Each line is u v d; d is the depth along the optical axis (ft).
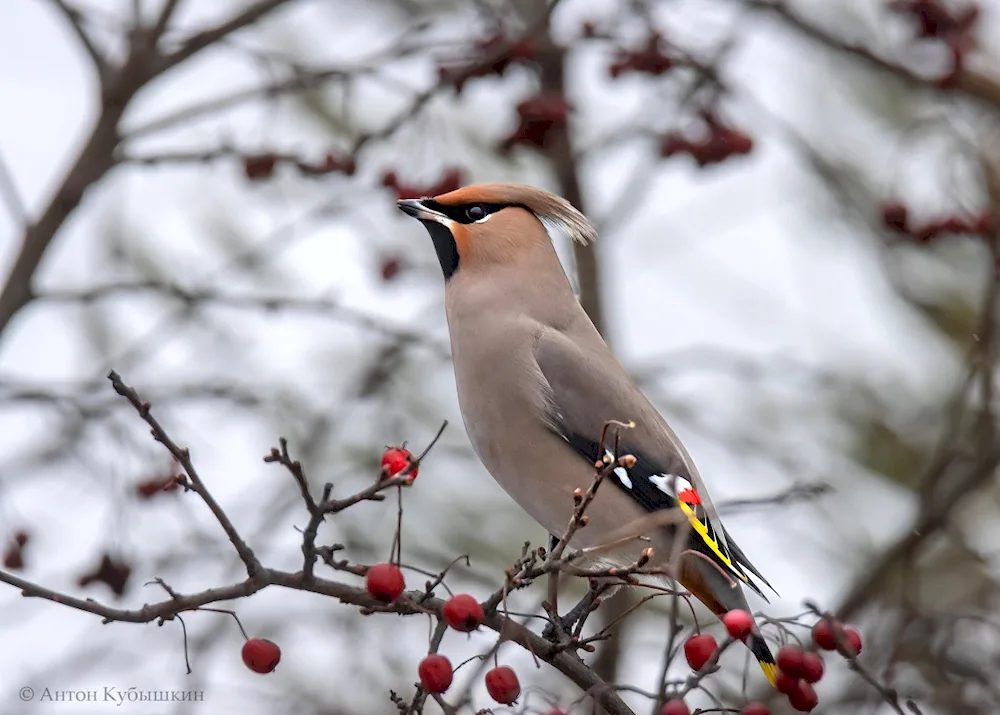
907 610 37.37
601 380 31.76
